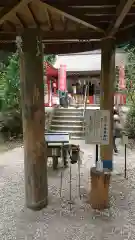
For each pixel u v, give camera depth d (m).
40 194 3.53
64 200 3.86
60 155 5.28
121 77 10.34
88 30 4.10
